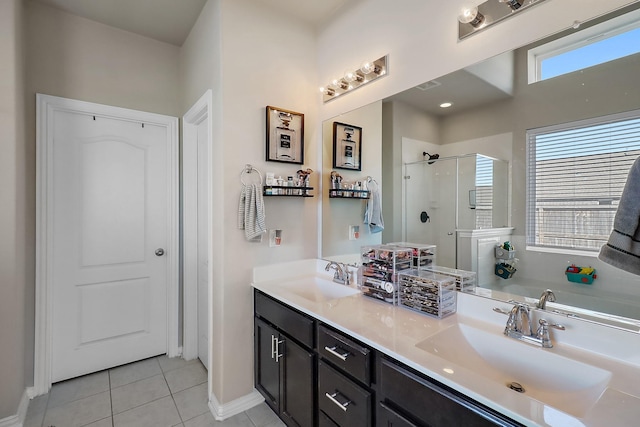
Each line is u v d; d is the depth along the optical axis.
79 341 2.28
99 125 2.33
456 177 1.45
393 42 1.72
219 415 1.86
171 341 2.62
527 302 1.22
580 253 1.09
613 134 1.01
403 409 1.02
